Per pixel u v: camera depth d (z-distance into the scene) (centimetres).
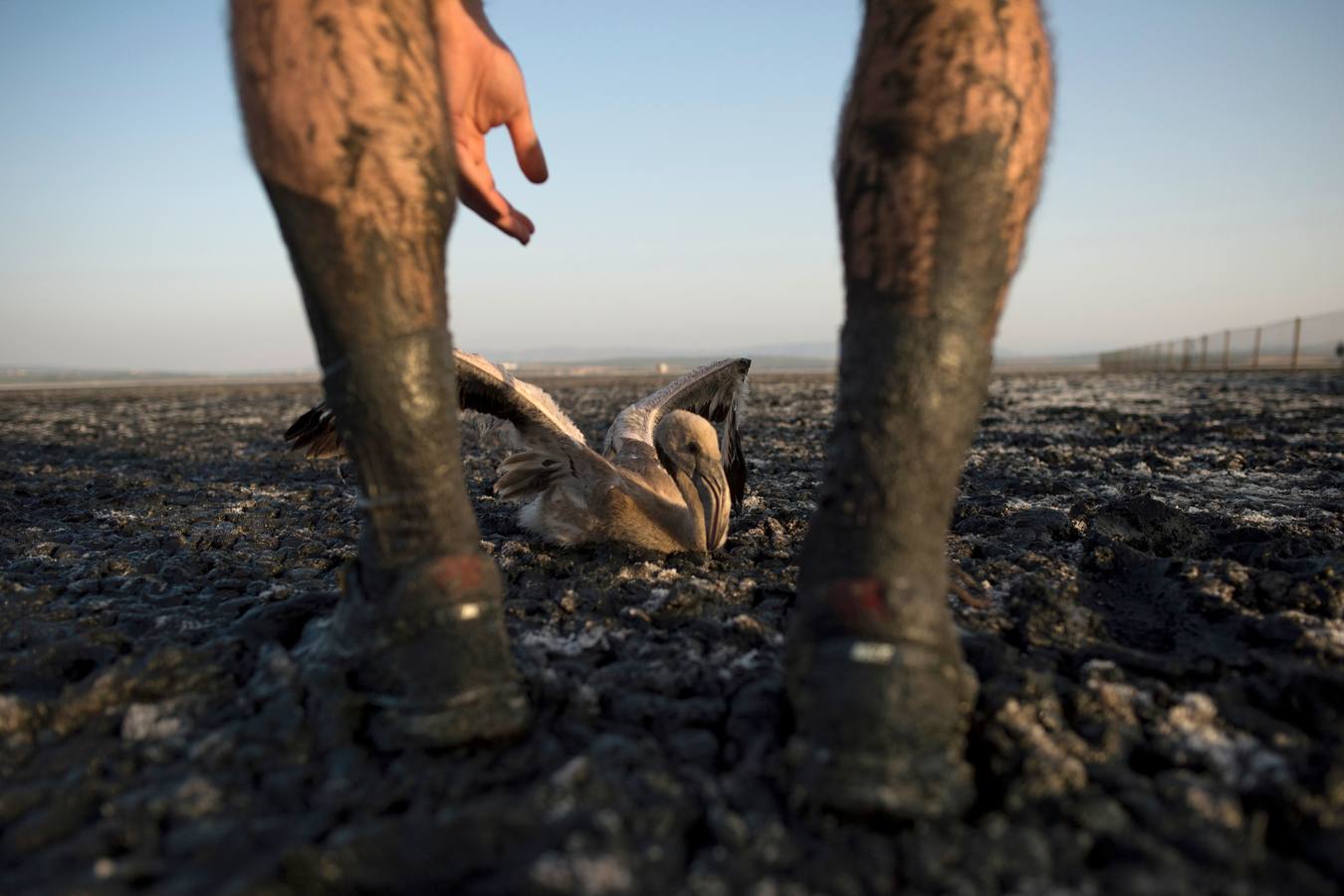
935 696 46
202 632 81
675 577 97
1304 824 46
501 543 120
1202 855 43
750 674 66
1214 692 60
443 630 52
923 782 44
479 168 72
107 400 678
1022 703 57
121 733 59
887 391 46
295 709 57
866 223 47
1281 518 120
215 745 55
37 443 297
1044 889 40
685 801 47
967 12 45
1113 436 241
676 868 42
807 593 49
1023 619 75
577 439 117
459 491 54
